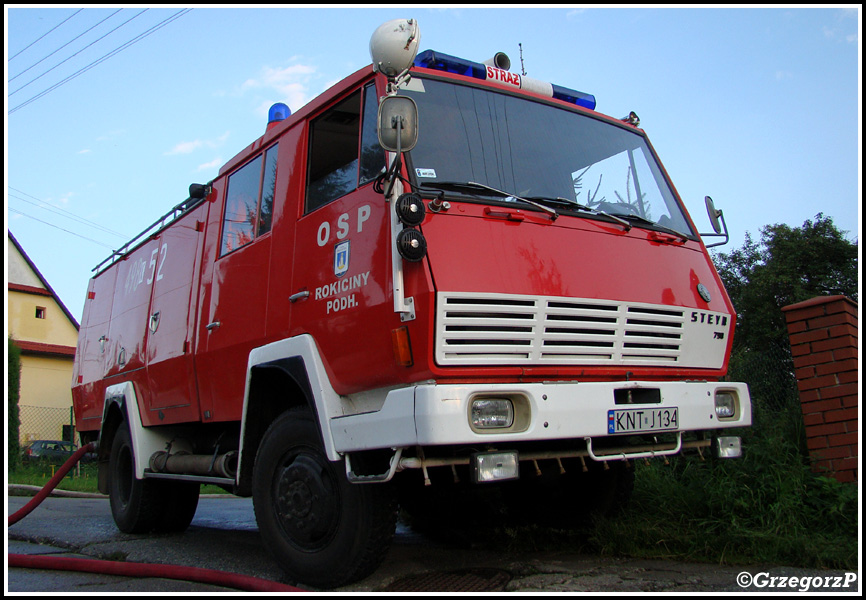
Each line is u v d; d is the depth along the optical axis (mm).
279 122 5145
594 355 3875
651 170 5121
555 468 4754
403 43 3605
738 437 4457
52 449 20125
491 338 3533
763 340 16109
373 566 3764
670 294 4293
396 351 3512
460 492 5270
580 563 4398
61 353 26766
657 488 5262
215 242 5508
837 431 4918
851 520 4402
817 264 17328
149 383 6227
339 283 3967
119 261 7668
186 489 6332
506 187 4094
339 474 3826
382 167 3871
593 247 4098
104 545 5801
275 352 4348
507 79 4637
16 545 6074
